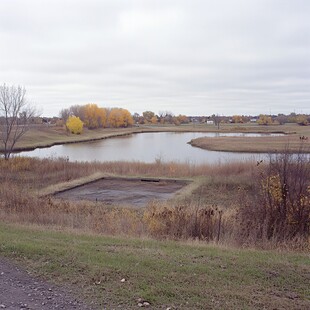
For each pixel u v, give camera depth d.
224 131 105.19
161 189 20.23
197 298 4.54
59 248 6.40
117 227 9.74
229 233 8.69
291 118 138.88
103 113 102.62
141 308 4.29
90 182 22.33
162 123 156.62
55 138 69.56
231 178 20.83
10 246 6.44
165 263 5.71
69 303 4.40
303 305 4.41
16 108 32.75
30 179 22.31
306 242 8.02
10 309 4.23
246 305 4.37
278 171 9.55
